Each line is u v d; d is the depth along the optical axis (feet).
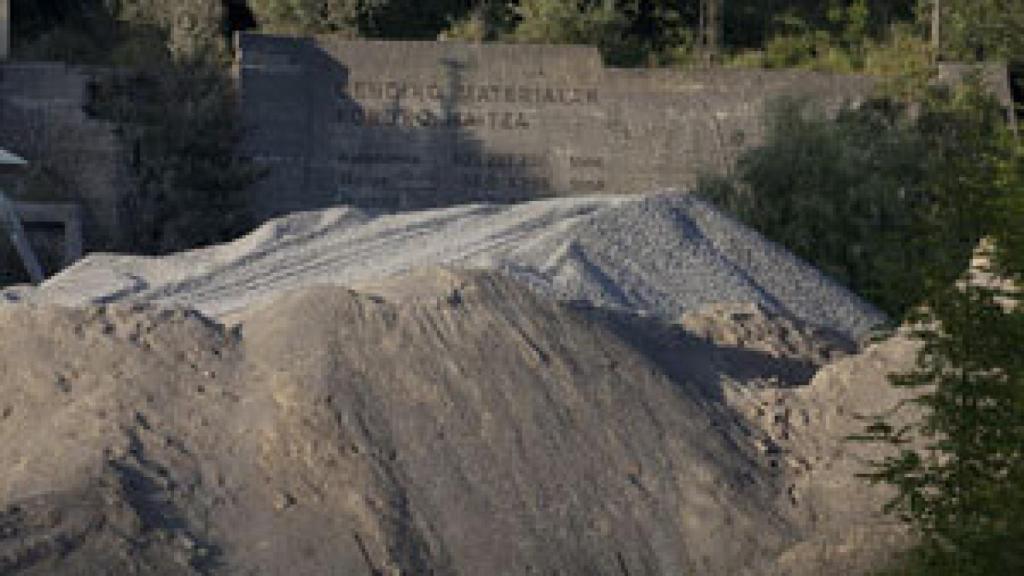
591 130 169.37
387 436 89.45
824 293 132.26
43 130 162.61
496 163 168.96
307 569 82.74
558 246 130.00
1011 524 57.62
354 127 167.94
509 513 86.53
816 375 98.17
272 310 99.76
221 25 183.21
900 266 63.52
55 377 94.53
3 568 79.25
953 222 62.49
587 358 95.14
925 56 181.57
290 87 167.43
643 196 137.59
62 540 81.15
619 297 125.18
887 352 96.89
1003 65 173.68
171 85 167.02
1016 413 58.90
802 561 81.61
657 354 100.37
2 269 155.43
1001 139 62.39
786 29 195.21
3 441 91.76
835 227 160.56
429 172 168.45
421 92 168.66
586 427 91.35
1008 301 68.69
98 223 161.79
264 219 166.20
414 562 83.71
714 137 169.27
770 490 89.51
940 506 59.41
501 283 99.25
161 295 131.23
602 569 84.94
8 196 160.56
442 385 92.32
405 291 99.71
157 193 163.32
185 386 93.25
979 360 60.08
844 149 161.99
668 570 85.35
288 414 89.86
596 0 190.29
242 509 86.02
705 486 88.84
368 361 93.35
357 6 186.39
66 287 132.98
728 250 134.00
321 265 134.31
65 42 180.45
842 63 184.65
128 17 182.09
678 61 187.21
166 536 83.10
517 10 188.24
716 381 98.53
